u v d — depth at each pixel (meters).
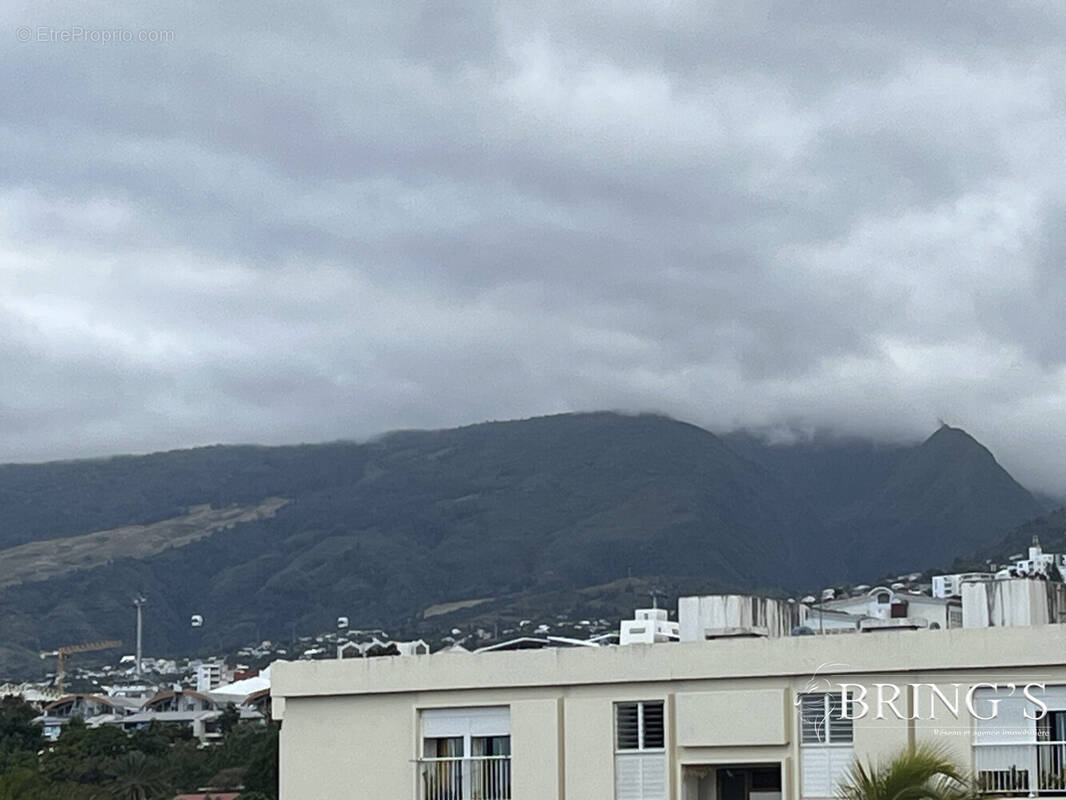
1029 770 35.12
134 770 124.69
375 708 40.25
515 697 39.16
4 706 158.75
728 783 38.16
